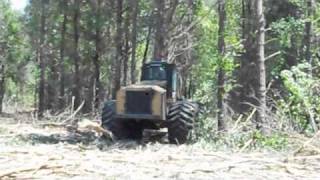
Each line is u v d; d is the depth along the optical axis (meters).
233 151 10.83
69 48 34.19
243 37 23.45
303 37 22.56
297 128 13.01
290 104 14.34
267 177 7.81
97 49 32.91
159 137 14.69
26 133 14.27
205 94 22.98
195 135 13.59
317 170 8.47
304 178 7.80
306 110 13.05
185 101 14.17
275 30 20.22
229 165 8.41
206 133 13.95
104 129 14.09
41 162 8.28
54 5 33.62
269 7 25.20
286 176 7.91
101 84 34.84
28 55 48.84
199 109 14.41
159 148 11.35
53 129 16.66
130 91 13.61
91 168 8.02
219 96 19.66
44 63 36.78
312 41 22.33
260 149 11.19
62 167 7.96
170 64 14.52
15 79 51.72
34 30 35.53
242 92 24.11
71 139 13.23
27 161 8.55
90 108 33.53
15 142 11.86
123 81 32.59
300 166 8.62
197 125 13.88
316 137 10.60
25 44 47.50
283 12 25.02
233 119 19.14
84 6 32.81
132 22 32.00
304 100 12.69
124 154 9.88
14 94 59.31
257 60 13.44
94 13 32.09
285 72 13.24
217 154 9.59
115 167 8.28
